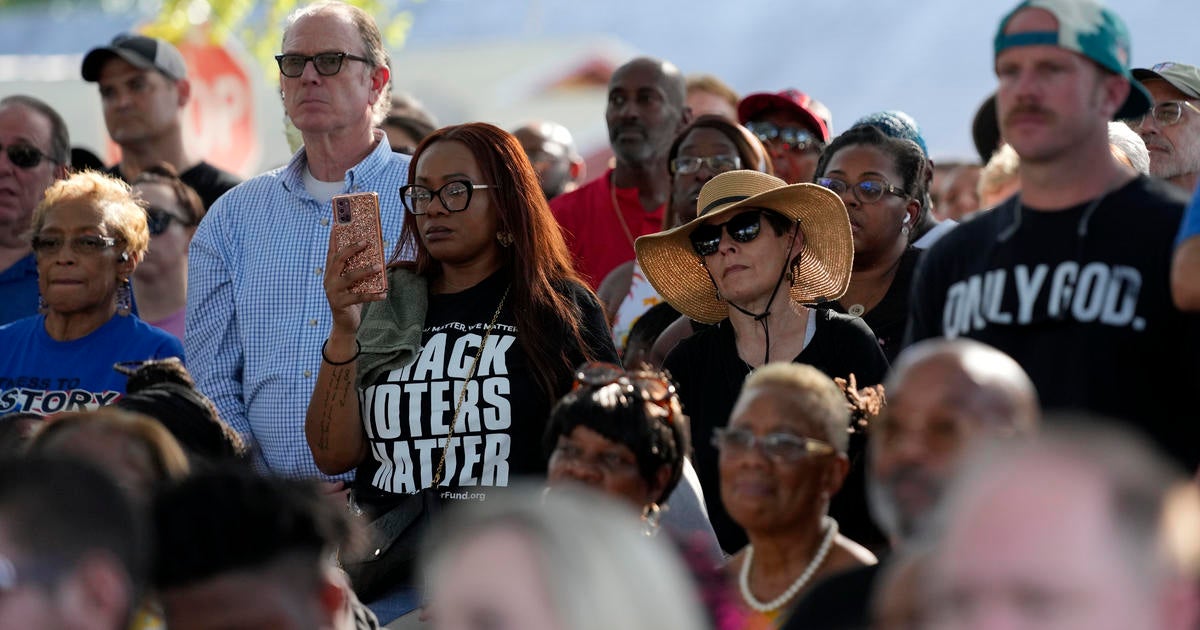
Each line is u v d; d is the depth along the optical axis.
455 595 6.63
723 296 14.75
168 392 13.50
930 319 11.91
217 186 24.91
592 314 15.02
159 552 8.92
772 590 11.10
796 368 11.35
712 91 27.02
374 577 14.02
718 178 14.91
